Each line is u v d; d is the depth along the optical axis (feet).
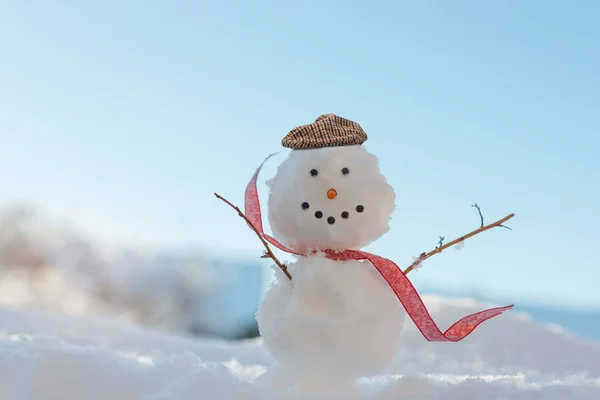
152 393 1.82
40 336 2.06
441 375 2.21
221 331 8.09
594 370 2.51
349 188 1.93
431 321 1.91
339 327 1.85
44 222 7.41
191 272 7.86
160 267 7.77
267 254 1.93
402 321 1.93
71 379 1.84
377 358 1.87
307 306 1.87
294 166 1.96
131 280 7.48
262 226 2.03
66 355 1.90
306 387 1.86
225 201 1.94
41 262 7.09
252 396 1.71
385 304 1.90
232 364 2.43
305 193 1.93
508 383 1.87
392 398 1.77
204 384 1.75
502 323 2.89
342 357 1.85
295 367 1.88
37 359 1.86
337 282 1.87
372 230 1.96
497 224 1.96
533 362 2.59
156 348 2.67
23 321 2.87
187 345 2.77
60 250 7.19
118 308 7.32
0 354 1.84
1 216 7.23
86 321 3.02
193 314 7.92
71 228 7.48
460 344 2.73
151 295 7.57
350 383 1.90
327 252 1.96
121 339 2.77
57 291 6.89
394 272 1.92
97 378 1.86
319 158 1.94
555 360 2.62
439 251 1.95
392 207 1.99
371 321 1.87
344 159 1.95
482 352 2.66
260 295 2.02
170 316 7.64
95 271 7.32
